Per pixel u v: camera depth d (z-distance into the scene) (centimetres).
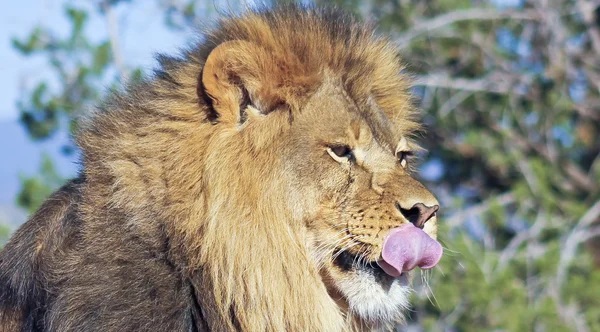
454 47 2889
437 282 2167
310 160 1084
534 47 3038
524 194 2675
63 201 1126
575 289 2355
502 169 2830
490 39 2944
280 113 1092
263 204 1071
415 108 1310
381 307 1104
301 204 1084
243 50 1082
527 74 2919
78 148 1130
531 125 2936
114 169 1056
